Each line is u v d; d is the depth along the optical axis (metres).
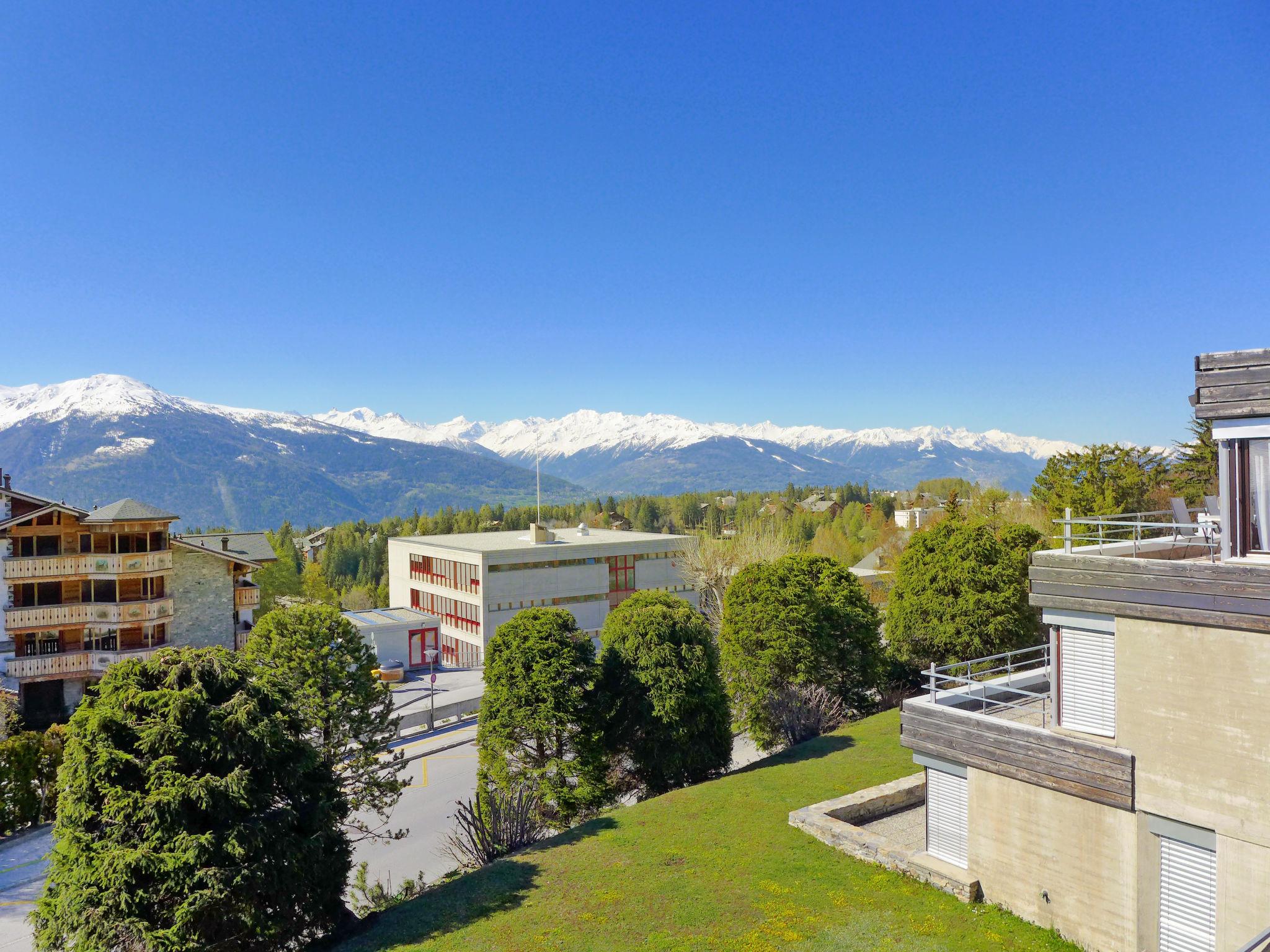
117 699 16.42
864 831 20.45
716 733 29.17
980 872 17.00
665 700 27.22
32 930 21.72
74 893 15.06
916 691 40.97
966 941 15.23
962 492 169.12
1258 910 12.34
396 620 64.12
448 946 16.38
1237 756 12.64
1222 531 13.23
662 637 28.27
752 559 59.38
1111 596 14.40
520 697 26.02
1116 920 14.34
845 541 123.56
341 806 18.70
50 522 43.88
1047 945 14.96
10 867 26.56
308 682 24.31
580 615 64.25
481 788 26.11
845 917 16.58
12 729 37.22
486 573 60.28
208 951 15.10
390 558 77.62
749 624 35.34
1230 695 12.77
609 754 27.89
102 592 44.59
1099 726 15.06
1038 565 15.84
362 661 25.70
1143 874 13.95
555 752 26.70
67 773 16.02
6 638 41.94
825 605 37.19
